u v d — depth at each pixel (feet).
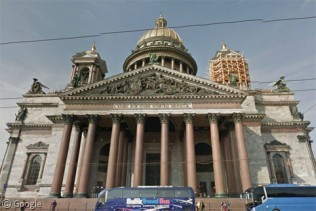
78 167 168.35
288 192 101.19
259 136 182.60
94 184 173.06
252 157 175.94
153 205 101.35
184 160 174.60
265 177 168.96
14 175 185.88
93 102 157.89
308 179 179.01
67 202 127.75
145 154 188.34
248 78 266.77
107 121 172.04
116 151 145.79
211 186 180.34
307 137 201.57
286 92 214.48
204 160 188.55
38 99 217.56
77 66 240.94
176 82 163.12
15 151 194.59
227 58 278.46
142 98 157.28
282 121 199.82
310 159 185.26
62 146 147.02
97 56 245.04
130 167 178.09
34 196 175.01
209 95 156.66
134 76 166.30
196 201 124.16
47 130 202.49
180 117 162.30
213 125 150.82
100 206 102.47
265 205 99.04
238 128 150.61
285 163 184.75
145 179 179.32
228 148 169.17
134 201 102.17
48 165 177.88
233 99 157.28
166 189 105.19
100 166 185.78
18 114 209.87
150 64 169.17
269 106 208.33
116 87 162.09
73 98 157.89
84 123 166.81
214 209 122.21
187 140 147.02
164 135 147.95
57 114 199.82
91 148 146.82
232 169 161.48
